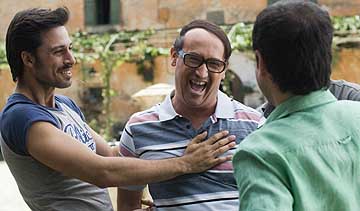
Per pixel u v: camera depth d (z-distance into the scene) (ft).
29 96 10.48
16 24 10.36
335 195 6.66
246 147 6.75
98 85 59.52
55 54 10.34
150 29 58.90
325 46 6.90
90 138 11.19
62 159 9.79
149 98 43.45
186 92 10.51
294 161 6.66
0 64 59.57
